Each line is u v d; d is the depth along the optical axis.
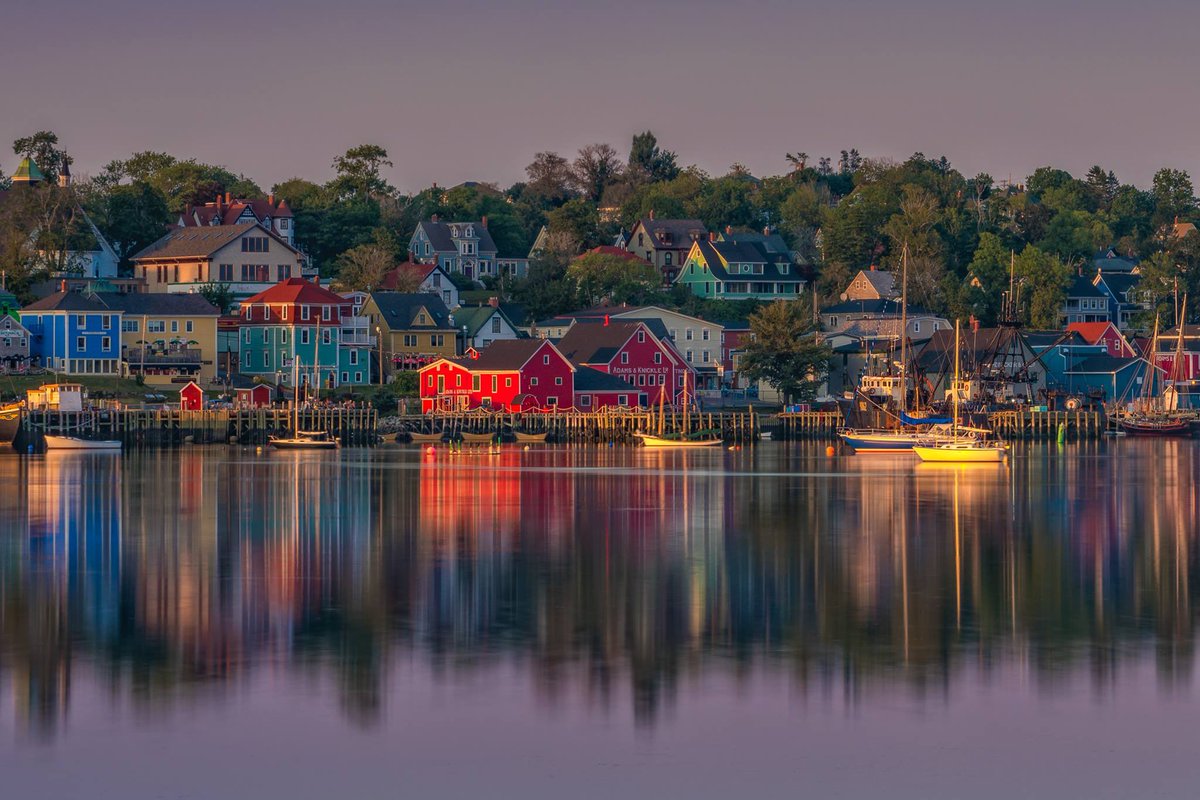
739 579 95.88
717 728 62.72
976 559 105.12
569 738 61.38
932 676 70.50
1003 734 61.97
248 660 72.94
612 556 105.75
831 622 81.94
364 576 96.44
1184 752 59.88
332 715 64.06
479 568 99.94
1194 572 99.25
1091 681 69.56
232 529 120.06
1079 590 92.00
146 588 91.75
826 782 56.88
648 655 74.12
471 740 61.19
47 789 55.91
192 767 58.09
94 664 72.06
